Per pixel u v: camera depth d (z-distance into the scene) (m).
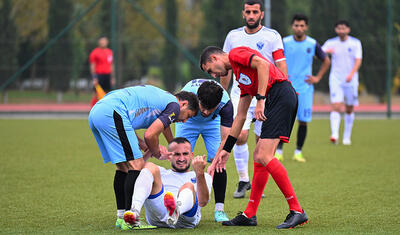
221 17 85.19
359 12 74.00
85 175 27.17
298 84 32.06
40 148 36.81
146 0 92.56
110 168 29.20
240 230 16.42
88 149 36.44
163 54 84.06
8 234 16.12
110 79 57.69
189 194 16.11
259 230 16.41
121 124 16.77
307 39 32.31
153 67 118.38
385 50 71.81
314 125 54.53
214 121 20.66
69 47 78.50
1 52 75.19
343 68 38.44
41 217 18.64
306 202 20.98
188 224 16.80
